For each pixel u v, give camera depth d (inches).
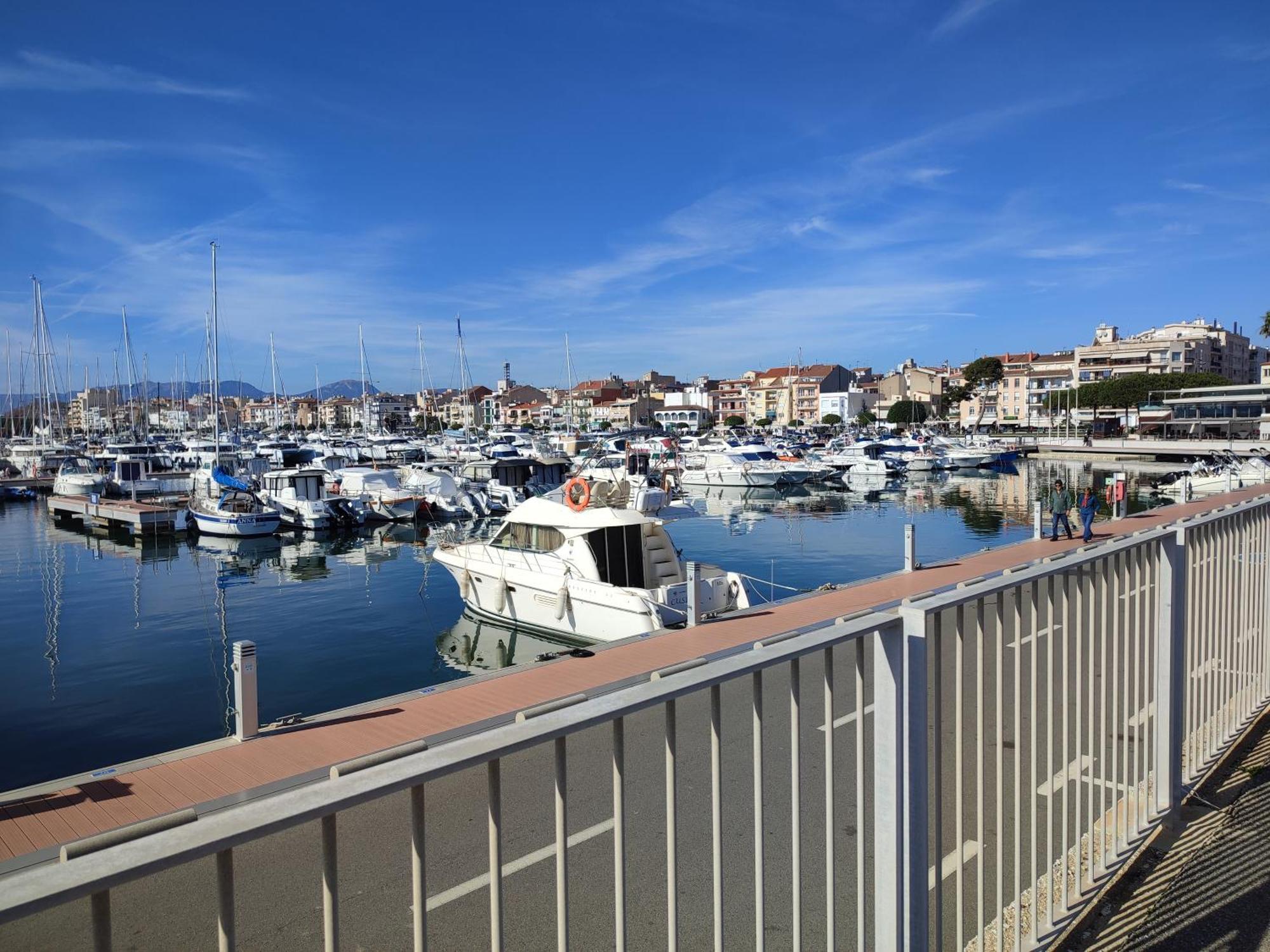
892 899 104.9
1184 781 196.7
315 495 1594.5
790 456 2364.7
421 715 354.3
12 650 708.0
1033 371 4852.4
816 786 265.9
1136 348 4421.8
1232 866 164.2
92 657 684.7
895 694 104.7
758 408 5954.7
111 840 59.9
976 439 3157.0
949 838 209.0
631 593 594.2
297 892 214.7
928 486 2261.3
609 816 252.2
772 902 197.3
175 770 301.0
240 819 56.5
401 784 64.6
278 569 1131.3
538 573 679.1
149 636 755.4
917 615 106.8
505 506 1667.1
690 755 298.4
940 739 119.8
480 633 741.9
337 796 61.0
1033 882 141.0
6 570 1145.4
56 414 3125.0
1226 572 225.0
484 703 368.5
